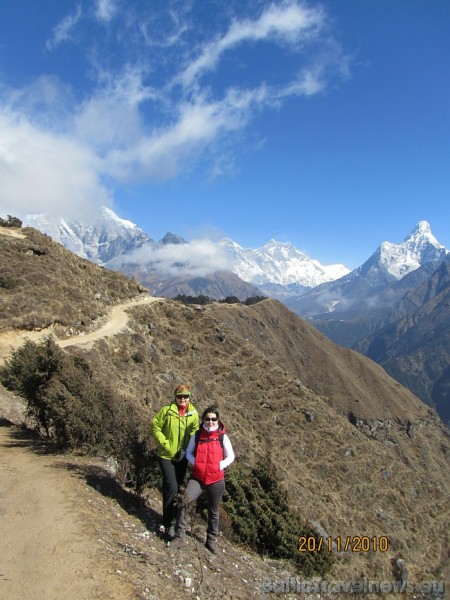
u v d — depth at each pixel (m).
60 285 42.69
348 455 48.06
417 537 43.59
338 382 115.81
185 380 42.59
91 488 9.55
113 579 5.93
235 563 9.24
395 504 46.53
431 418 117.81
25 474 9.80
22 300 37.41
